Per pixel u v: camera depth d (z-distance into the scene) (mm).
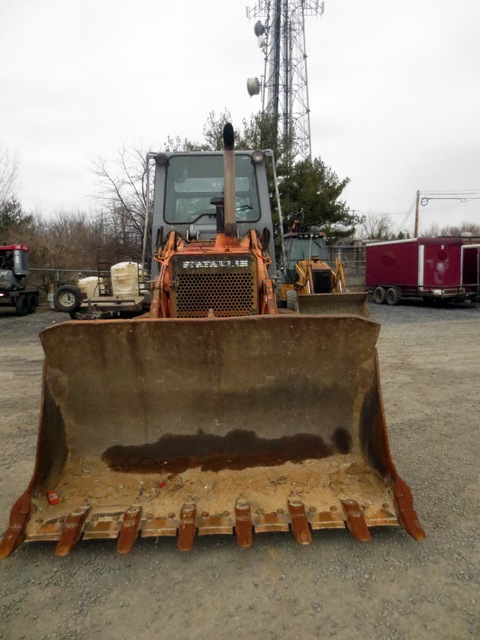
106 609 2359
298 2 23469
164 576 2594
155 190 5984
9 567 2674
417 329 11984
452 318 14305
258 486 2992
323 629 2213
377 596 2422
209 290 4152
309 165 19109
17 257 15141
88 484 3031
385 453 2916
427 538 2896
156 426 3201
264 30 23703
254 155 5883
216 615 2312
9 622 2275
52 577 2590
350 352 3125
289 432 3234
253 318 3033
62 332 2977
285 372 3162
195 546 2842
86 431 3189
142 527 2666
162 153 5957
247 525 2643
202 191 6004
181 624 2258
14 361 8180
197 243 4875
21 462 4066
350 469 3111
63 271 18094
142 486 3004
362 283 26000
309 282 12539
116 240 22484
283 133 19906
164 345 3049
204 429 3213
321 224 19750
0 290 14812
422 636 2164
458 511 3215
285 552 2779
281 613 2318
